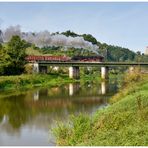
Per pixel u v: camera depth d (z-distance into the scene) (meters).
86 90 94.50
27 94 84.25
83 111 55.16
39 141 35.84
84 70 182.38
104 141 24.59
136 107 33.72
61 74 150.50
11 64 123.19
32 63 136.75
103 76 153.38
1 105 64.94
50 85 113.00
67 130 31.00
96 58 176.00
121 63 145.38
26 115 53.25
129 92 52.66
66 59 161.88
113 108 37.62
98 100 70.12
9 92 88.75
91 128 30.05
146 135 23.73
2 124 46.06
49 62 140.75
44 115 52.78
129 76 83.19
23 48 135.12
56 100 72.06
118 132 25.94
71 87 105.50
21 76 115.69
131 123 28.28
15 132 40.84
